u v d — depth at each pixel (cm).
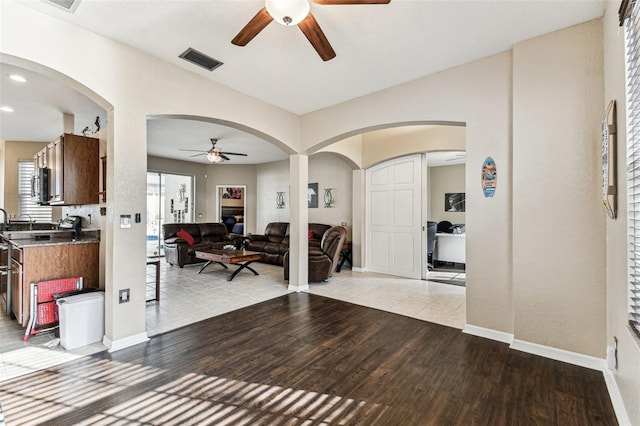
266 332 303
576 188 241
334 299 420
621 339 188
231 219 906
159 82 293
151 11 225
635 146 161
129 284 270
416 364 240
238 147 681
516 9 223
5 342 271
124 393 198
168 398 194
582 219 239
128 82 271
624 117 175
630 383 166
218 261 538
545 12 227
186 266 663
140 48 276
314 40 220
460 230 717
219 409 184
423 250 550
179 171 827
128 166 270
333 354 257
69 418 173
